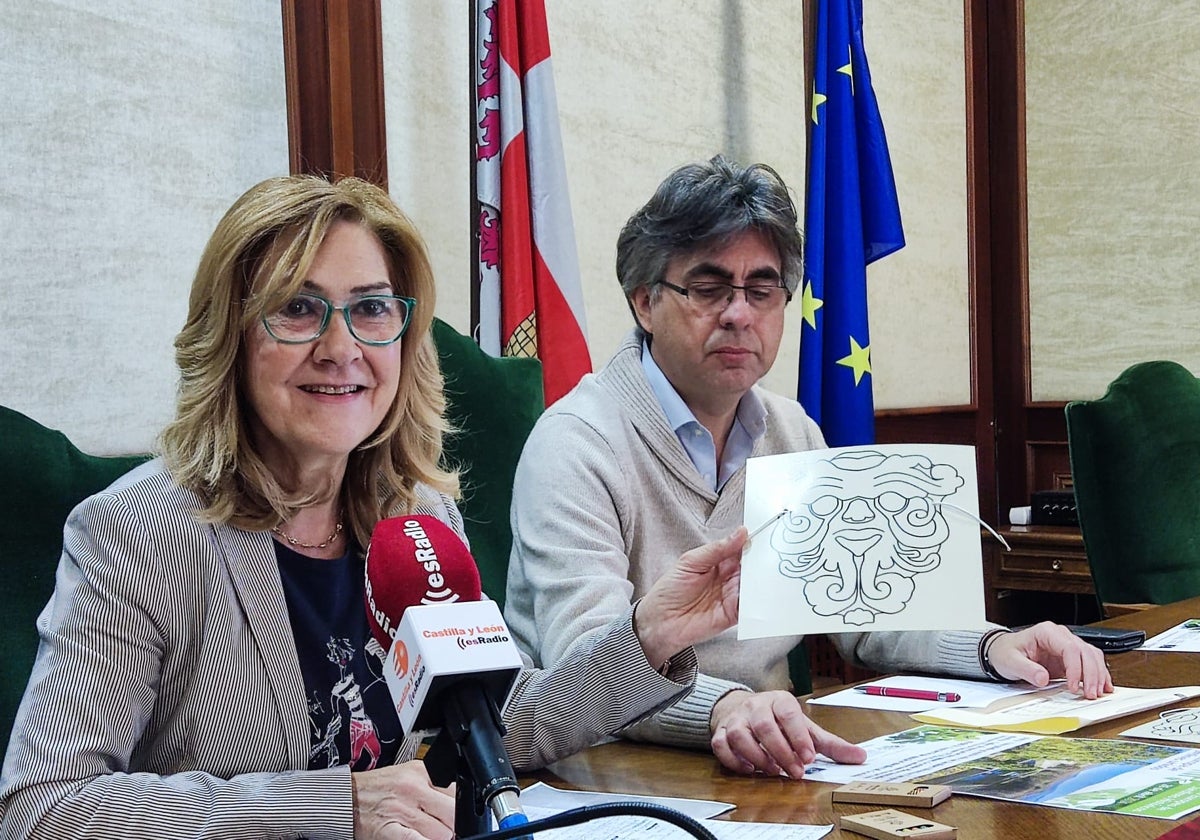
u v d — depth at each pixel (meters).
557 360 2.64
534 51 2.66
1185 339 4.48
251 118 2.43
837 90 3.56
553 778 1.27
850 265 3.52
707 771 1.27
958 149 4.67
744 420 1.90
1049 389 4.76
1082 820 1.01
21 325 2.05
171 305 2.29
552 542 1.64
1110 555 2.89
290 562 1.28
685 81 3.51
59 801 1.05
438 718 0.82
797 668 2.05
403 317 1.25
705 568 1.27
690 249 1.75
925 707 1.50
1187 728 1.32
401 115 2.72
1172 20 4.45
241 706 1.20
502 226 2.62
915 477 1.28
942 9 4.59
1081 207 4.66
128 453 2.21
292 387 1.20
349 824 1.04
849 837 1.00
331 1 2.51
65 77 2.11
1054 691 1.54
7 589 1.38
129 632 1.16
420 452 1.40
